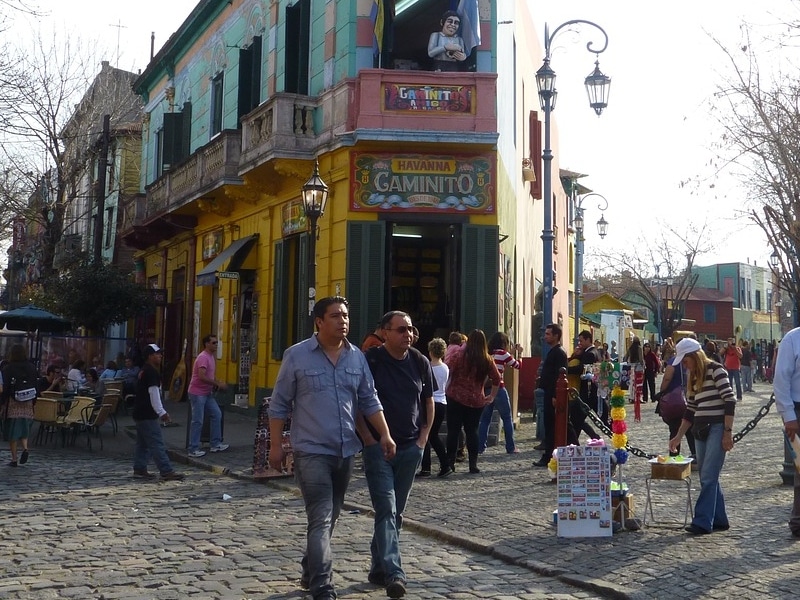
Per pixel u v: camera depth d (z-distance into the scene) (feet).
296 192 61.62
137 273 110.73
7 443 55.62
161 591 20.99
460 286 55.16
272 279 65.31
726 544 25.27
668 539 26.07
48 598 20.44
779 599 19.70
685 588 20.63
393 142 53.52
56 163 97.96
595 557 23.91
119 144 120.26
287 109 58.34
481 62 56.65
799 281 35.70
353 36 56.34
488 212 55.01
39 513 31.35
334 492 20.24
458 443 44.14
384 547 20.24
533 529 27.86
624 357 119.14
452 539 26.71
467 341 40.47
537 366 69.97
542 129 84.94
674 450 28.35
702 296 252.83
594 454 26.78
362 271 54.29
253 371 68.44
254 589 21.16
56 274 99.86
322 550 18.67
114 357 80.59
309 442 19.52
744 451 48.65
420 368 22.06
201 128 85.56
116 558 24.41
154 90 105.19
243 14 75.46
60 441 56.90
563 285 116.47
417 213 54.70
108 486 38.06
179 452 48.88
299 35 63.26
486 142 53.36
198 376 47.98
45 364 77.36
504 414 48.08
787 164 37.47
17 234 124.77
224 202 74.28
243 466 43.52
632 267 190.39
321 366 19.88
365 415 20.47
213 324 81.30
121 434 61.62
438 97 53.72
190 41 90.58
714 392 26.84
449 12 56.65
